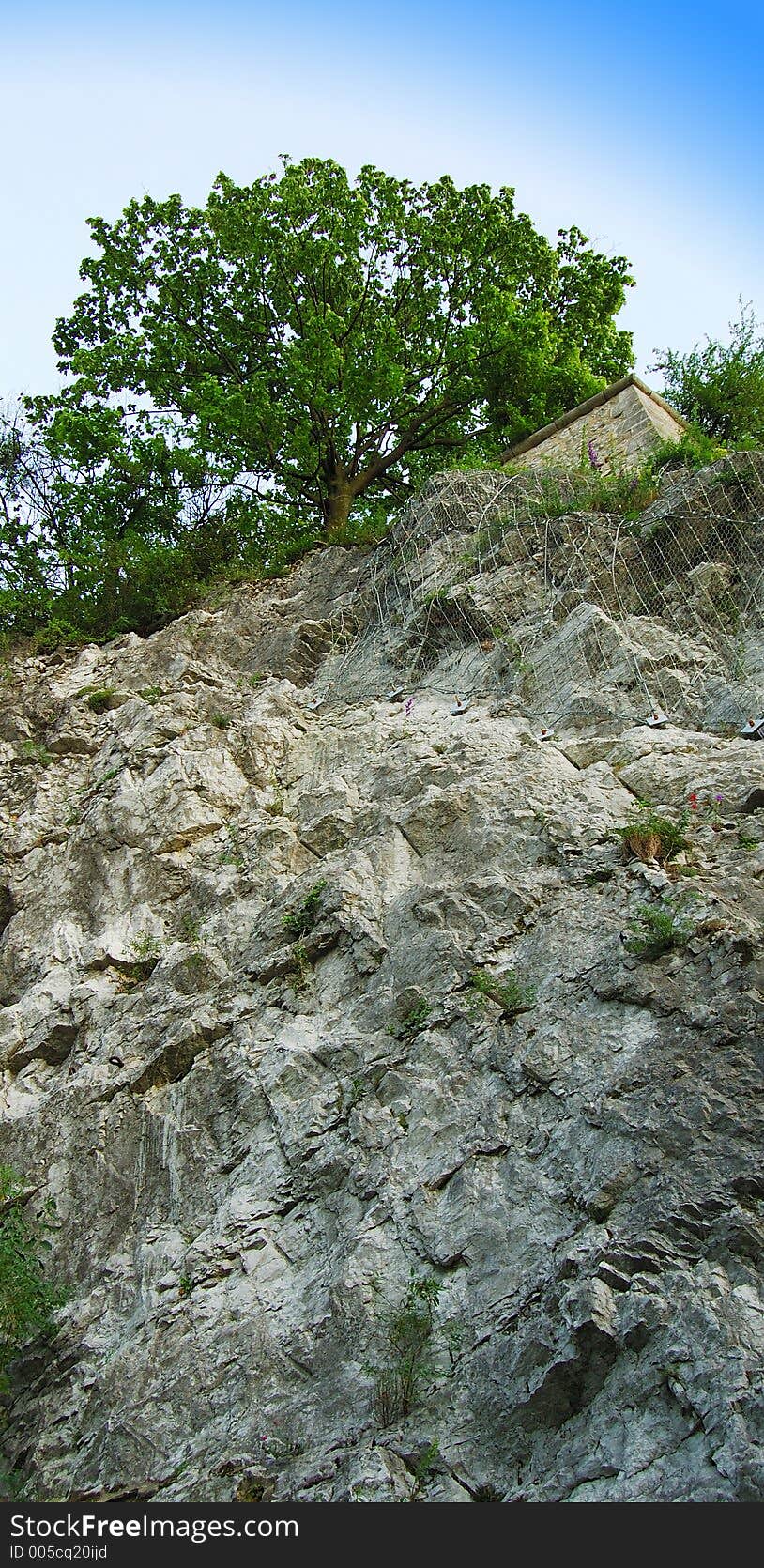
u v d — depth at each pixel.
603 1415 6.20
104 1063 9.93
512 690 11.97
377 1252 7.45
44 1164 9.54
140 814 12.20
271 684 14.03
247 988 9.75
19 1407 8.18
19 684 16.03
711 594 11.90
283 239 20.03
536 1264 6.94
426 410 20.20
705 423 20.58
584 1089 7.57
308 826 11.15
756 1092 7.03
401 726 12.20
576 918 8.69
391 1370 6.89
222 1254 8.03
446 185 20.61
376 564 15.43
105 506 20.09
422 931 9.20
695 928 8.04
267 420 18.94
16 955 11.80
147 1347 7.76
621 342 22.11
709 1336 6.14
